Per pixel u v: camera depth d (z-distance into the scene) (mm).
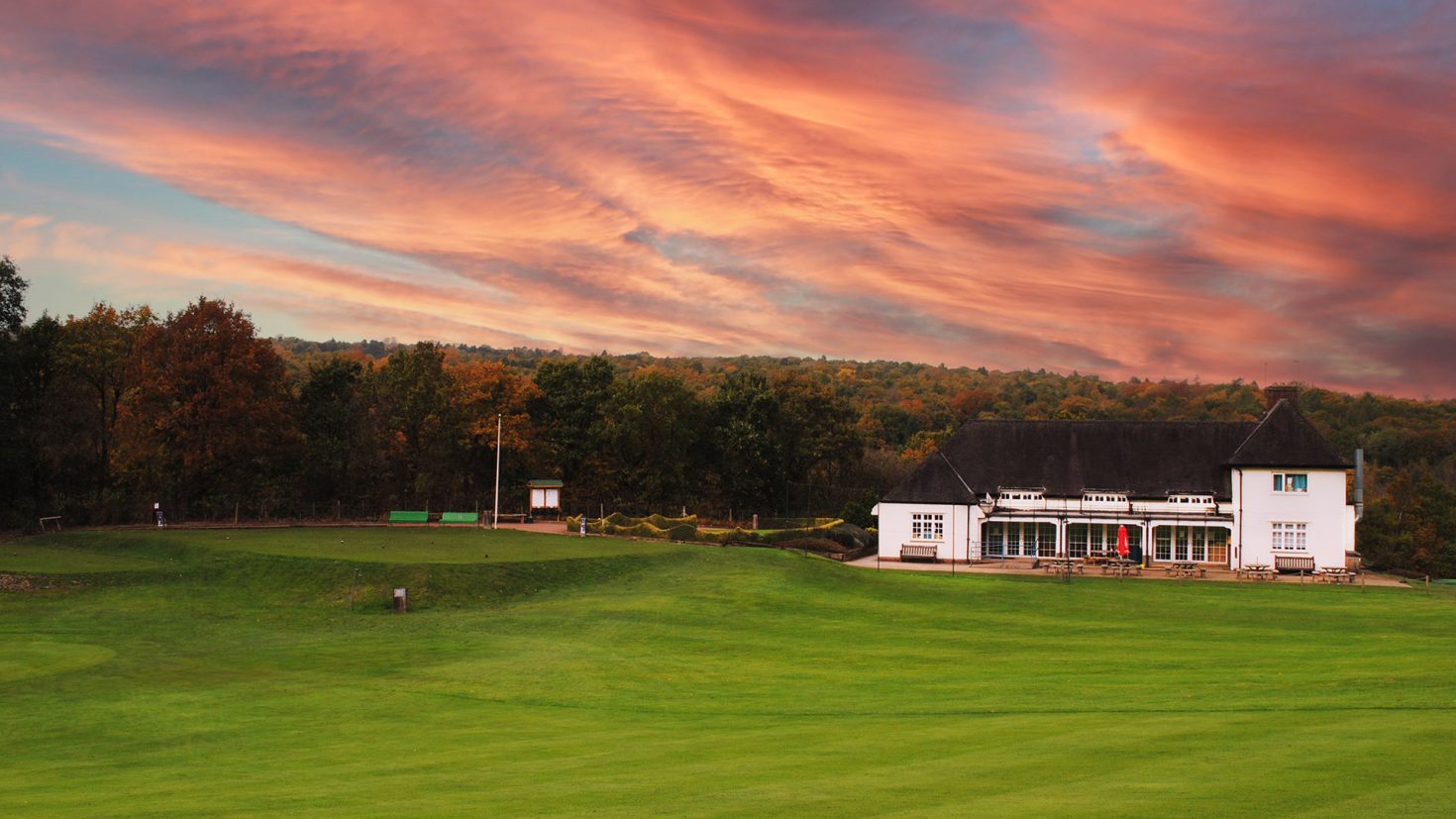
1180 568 61906
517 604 48062
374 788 18984
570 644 38250
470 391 91688
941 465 70000
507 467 92750
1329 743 19625
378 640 39625
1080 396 187875
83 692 30562
